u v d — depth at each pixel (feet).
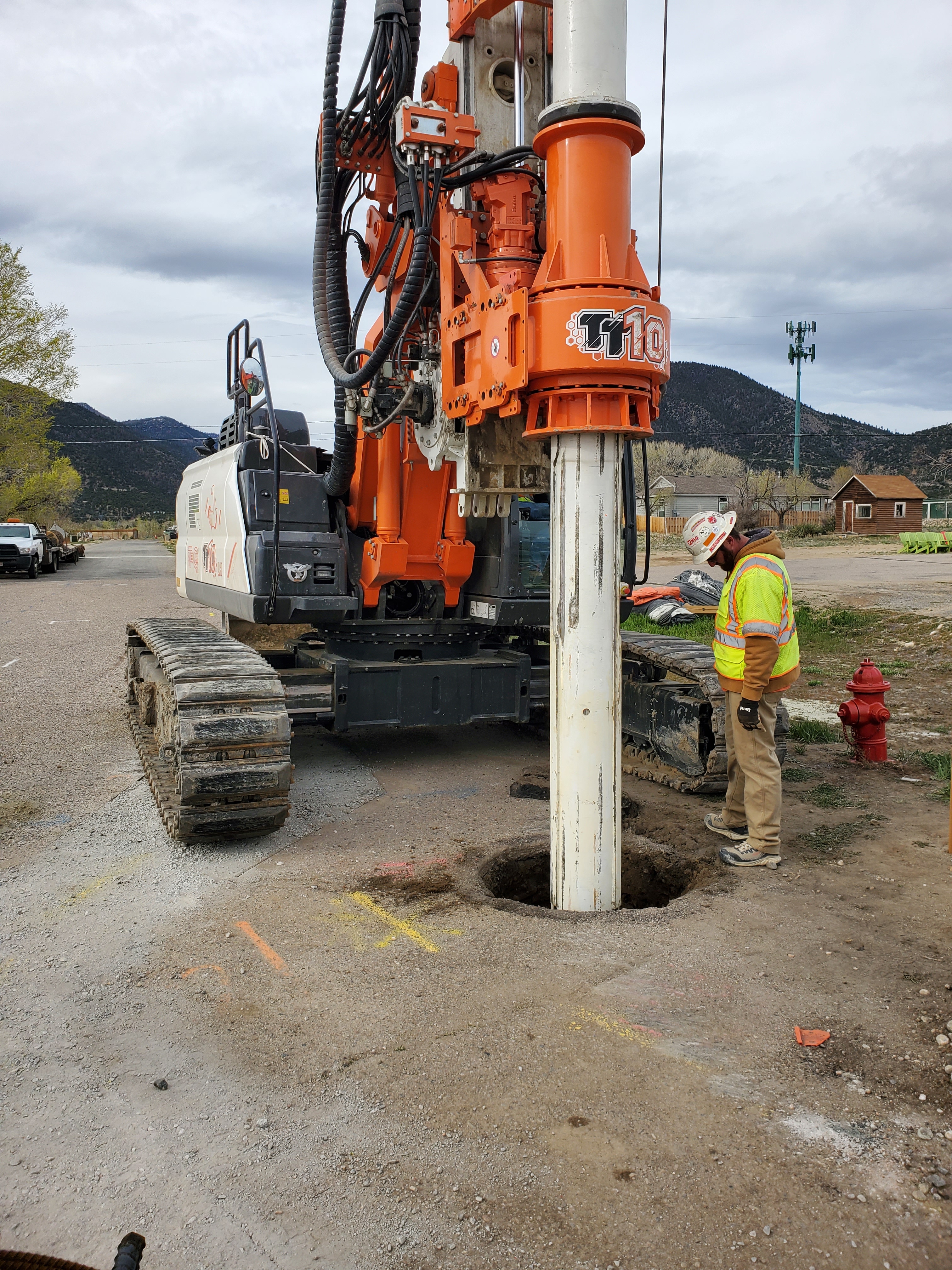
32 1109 8.86
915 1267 6.95
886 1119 8.66
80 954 12.11
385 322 20.35
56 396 116.06
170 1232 7.32
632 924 12.94
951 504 212.43
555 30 12.92
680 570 77.71
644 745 20.92
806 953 12.03
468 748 24.06
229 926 12.91
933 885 14.30
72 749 23.34
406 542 21.30
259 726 15.23
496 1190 7.73
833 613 44.96
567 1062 9.53
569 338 12.49
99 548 171.73
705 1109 8.77
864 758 21.66
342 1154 8.20
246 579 20.40
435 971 11.55
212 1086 9.21
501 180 14.58
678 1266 6.95
